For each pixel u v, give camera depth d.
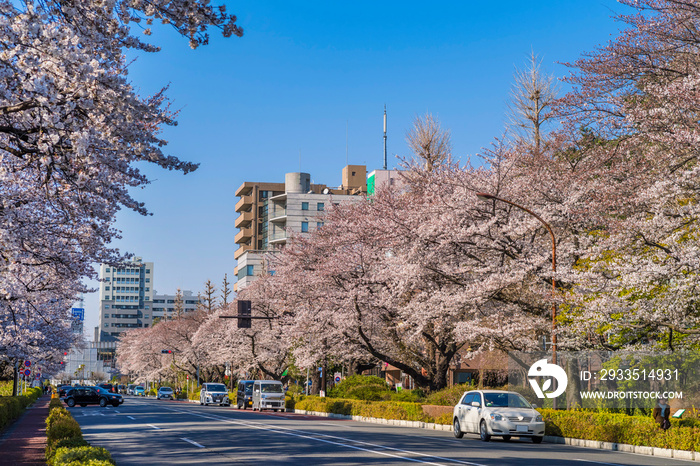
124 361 135.38
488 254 29.92
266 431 26.16
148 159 13.17
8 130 11.76
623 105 27.42
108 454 12.76
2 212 15.35
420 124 40.12
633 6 27.58
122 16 11.35
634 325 25.50
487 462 15.64
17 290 23.06
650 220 23.30
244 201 126.56
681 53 27.36
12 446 21.25
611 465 15.41
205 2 11.25
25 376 67.88
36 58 10.65
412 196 35.00
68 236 18.88
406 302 35.12
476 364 54.88
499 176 29.48
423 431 28.86
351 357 43.84
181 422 32.41
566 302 26.86
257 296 61.94
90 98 11.38
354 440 22.06
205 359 92.50
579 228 28.84
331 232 41.44
